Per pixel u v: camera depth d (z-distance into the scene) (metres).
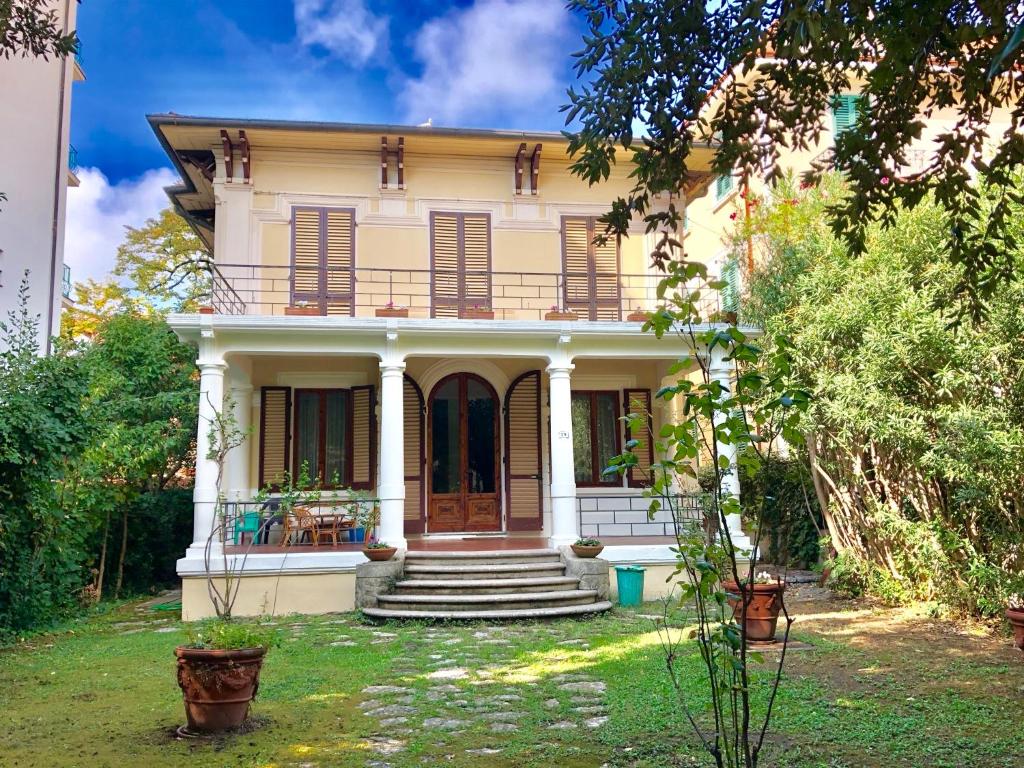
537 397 16.41
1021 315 9.05
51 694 7.66
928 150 17.62
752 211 17.06
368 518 13.53
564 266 15.88
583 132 5.62
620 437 16.56
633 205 5.90
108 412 14.13
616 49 5.39
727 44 5.42
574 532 13.47
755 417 3.83
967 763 5.19
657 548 13.55
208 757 5.70
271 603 12.52
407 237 15.48
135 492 14.96
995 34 4.90
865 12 5.04
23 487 10.72
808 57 5.46
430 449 16.09
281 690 7.60
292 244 15.06
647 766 5.26
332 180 15.39
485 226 15.77
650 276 15.23
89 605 13.71
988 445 8.77
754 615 8.98
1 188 16.34
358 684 7.80
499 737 6.07
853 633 9.80
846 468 12.45
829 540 13.35
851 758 5.33
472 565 12.87
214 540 12.57
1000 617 9.66
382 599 11.92
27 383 11.08
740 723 6.12
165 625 11.85
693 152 14.84
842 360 11.38
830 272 12.14
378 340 13.47
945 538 10.19
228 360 13.97
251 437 15.25
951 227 6.25
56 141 18.23
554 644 9.69
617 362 16.80
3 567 10.80
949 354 9.70
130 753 5.82
